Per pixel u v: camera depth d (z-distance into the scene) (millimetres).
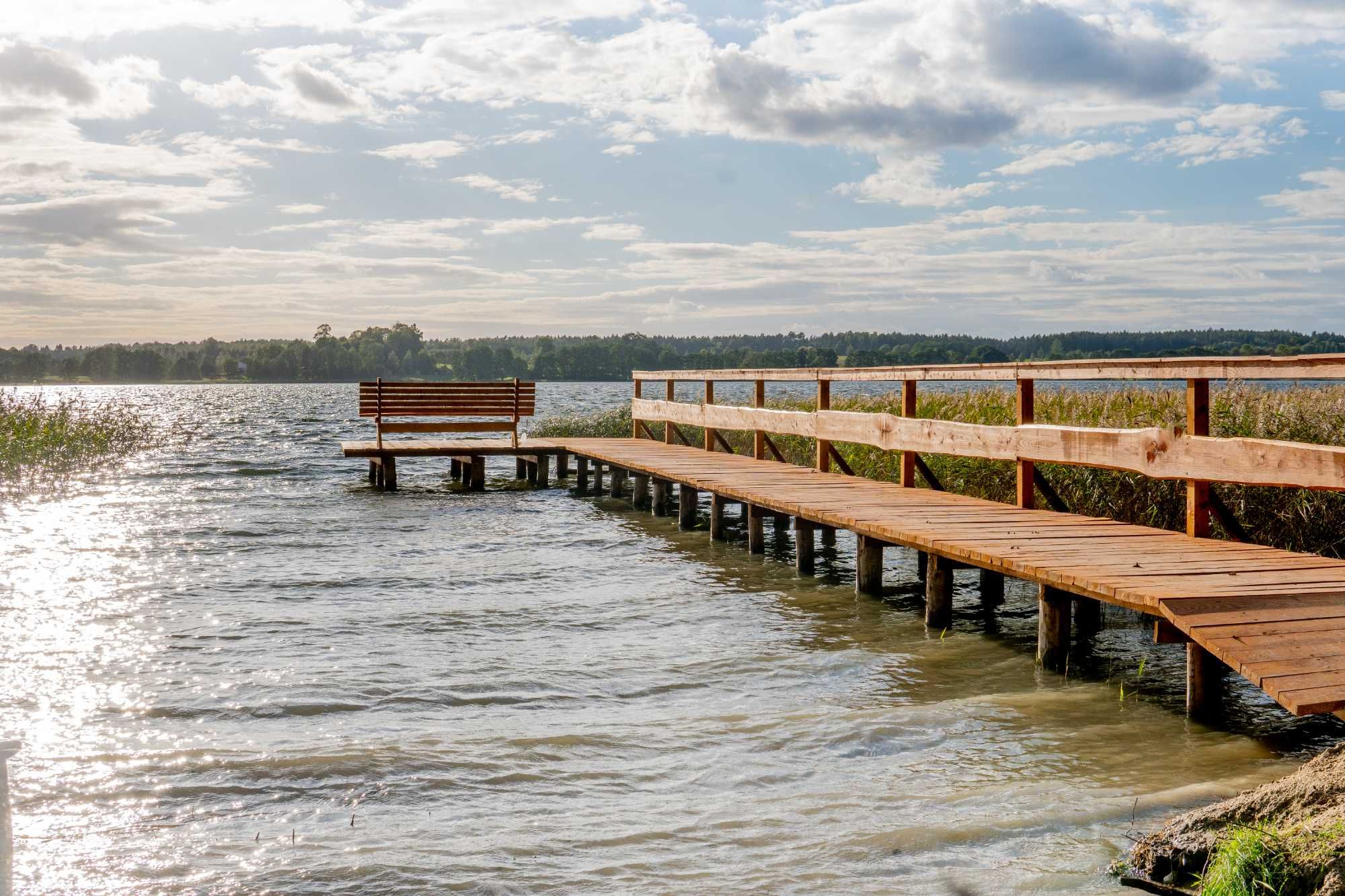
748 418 13055
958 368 9000
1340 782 3318
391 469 15359
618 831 3867
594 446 15672
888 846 3734
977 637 6922
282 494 14930
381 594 8125
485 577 8836
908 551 10445
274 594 8070
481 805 4109
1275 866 3023
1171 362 6832
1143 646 6684
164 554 9852
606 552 10164
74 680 5781
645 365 144500
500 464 21297
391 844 3752
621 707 5383
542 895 3383
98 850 3691
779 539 11031
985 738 4902
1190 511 6938
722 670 6074
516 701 5461
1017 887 3424
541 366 157250
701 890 3422
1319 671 4141
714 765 4555
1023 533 7156
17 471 17391
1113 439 7312
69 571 9000
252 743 4777
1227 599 4938
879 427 10188
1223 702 5457
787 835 3840
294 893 3391
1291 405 9352
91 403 47531
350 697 5484
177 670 5965
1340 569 5762
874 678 5934
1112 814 3979
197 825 3916
